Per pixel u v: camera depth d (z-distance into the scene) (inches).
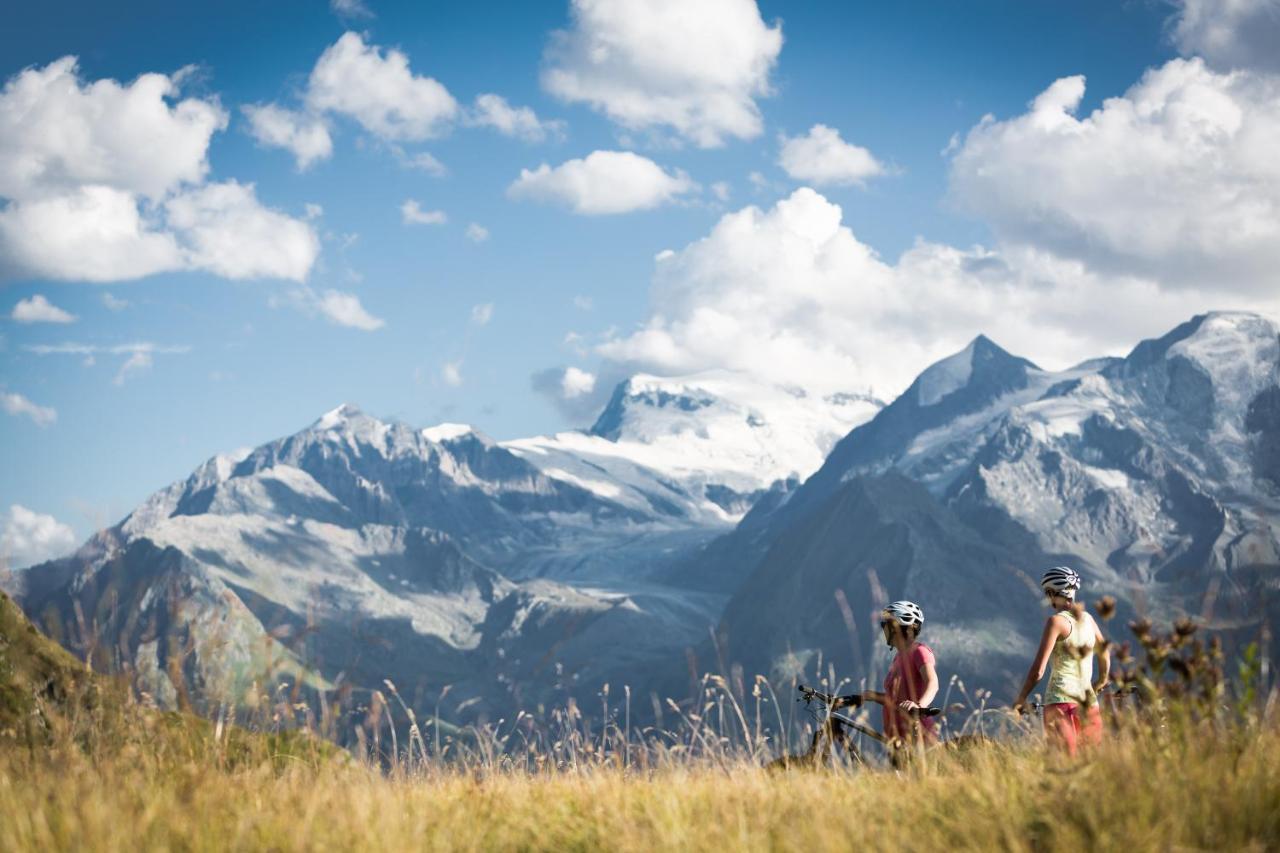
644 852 376.5
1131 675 378.0
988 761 426.9
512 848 392.5
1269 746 369.4
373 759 434.6
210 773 406.0
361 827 382.3
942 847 358.0
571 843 397.1
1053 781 382.0
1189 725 374.6
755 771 446.0
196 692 402.0
